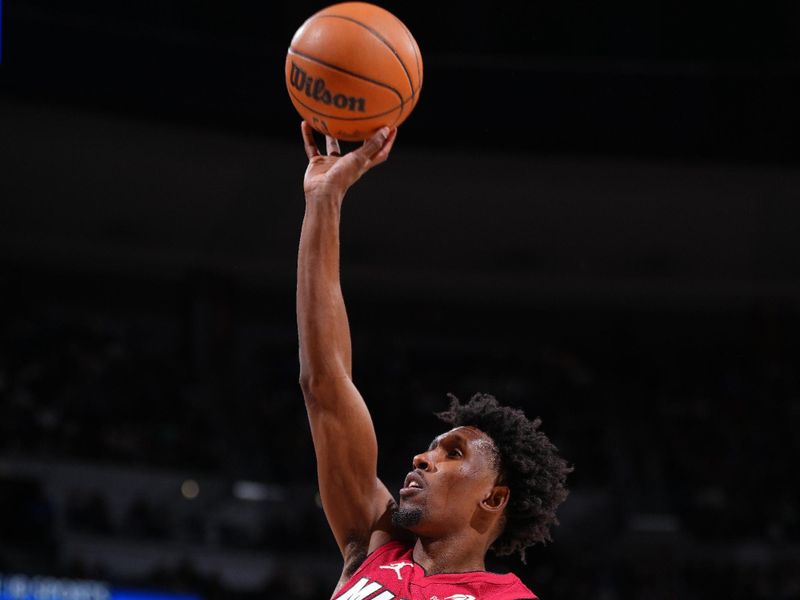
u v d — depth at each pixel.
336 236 5.64
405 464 28.56
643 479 29.23
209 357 32.03
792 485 29.20
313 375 5.53
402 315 36.03
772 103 31.83
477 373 34.22
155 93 29.19
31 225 31.88
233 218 33.25
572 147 31.72
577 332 36.59
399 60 5.72
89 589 20.97
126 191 31.83
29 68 27.62
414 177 33.03
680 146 31.78
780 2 32.94
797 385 33.56
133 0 30.66
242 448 28.22
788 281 35.81
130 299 33.28
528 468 5.59
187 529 24.53
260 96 30.31
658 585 25.78
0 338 27.72
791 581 25.70
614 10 33.25
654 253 35.56
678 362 34.88
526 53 33.00
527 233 35.09
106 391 27.58
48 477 24.02
